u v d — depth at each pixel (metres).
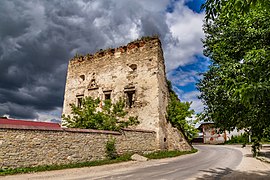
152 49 21.78
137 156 15.56
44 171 10.42
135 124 19.55
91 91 24.44
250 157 17.14
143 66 21.83
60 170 10.82
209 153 20.78
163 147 19.89
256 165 12.70
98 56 25.08
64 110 25.75
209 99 7.05
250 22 5.43
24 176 9.14
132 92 22.12
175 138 21.38
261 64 4.23
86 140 13.48
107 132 14.91
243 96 3.55
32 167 10.67
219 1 3.61
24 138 10.68
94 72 24.84
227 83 4.57
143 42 22.48
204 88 7.93
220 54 6.50
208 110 6.96
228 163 13.58
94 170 10.98
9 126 10.23
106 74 23.91
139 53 22.42
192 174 9.61
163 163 13.74
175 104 22.28
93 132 13.97
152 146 18.77
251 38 5.53
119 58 23.53
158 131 19.52
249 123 5.30
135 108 21.16
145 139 18.14
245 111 5.26
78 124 16.59
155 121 19.88
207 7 3.69
